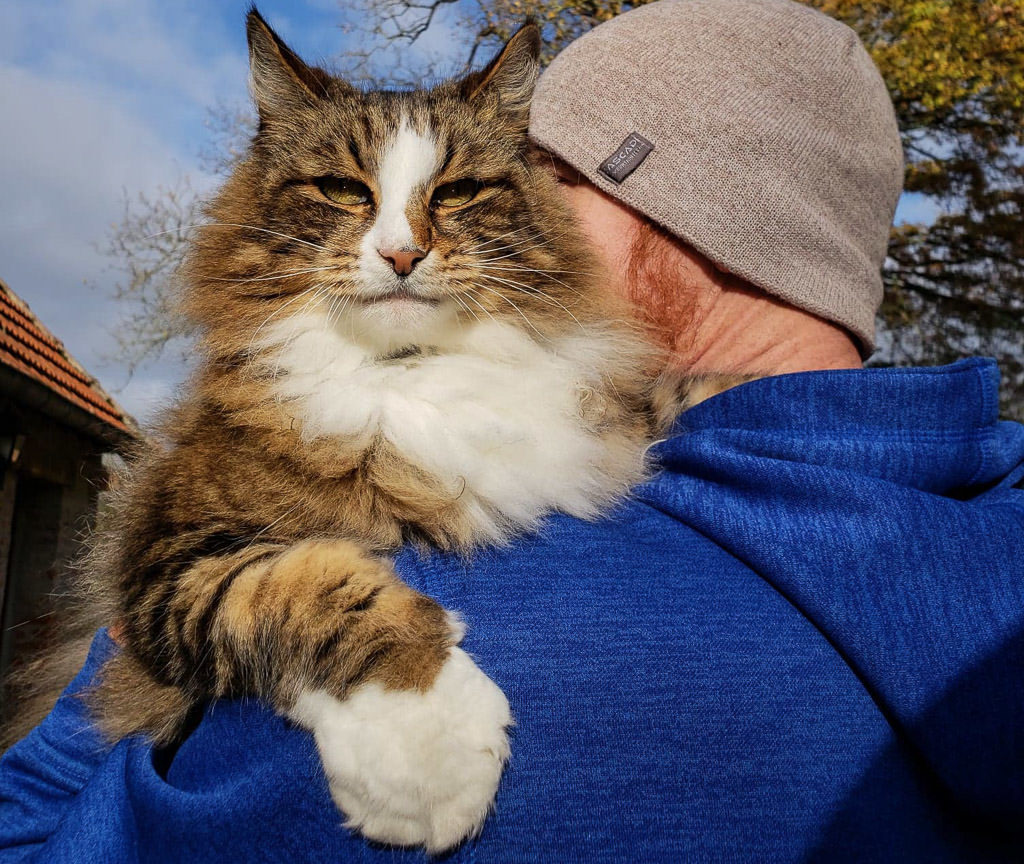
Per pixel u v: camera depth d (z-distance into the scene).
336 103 0.48
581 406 0.43
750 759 0.28
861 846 0.28
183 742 0.36
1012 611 0.29
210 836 0.28
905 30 2.20
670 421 0.43
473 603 0.31
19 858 0.36
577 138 0.43
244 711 0.33
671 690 0.29
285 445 0.38
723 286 0.43
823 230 0.41
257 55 0.48
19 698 0.59
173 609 0.36
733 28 0.42
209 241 0.47
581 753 0.28
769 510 0.32
